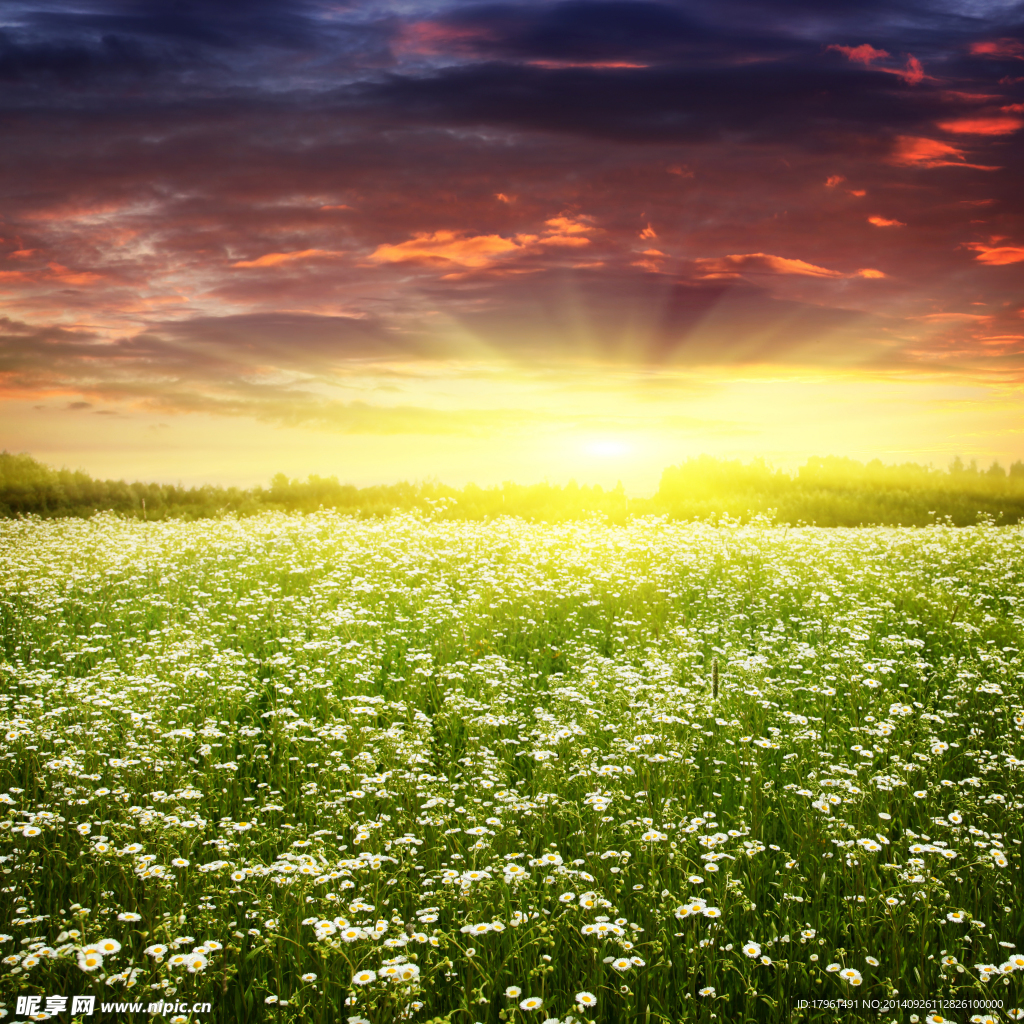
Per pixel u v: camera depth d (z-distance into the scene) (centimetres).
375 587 1316
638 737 652
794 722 707
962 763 671
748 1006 379
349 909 422
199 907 434
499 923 400
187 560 1562
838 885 493
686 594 1326
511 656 1023
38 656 988
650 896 453
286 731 706
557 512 2719
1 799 532
